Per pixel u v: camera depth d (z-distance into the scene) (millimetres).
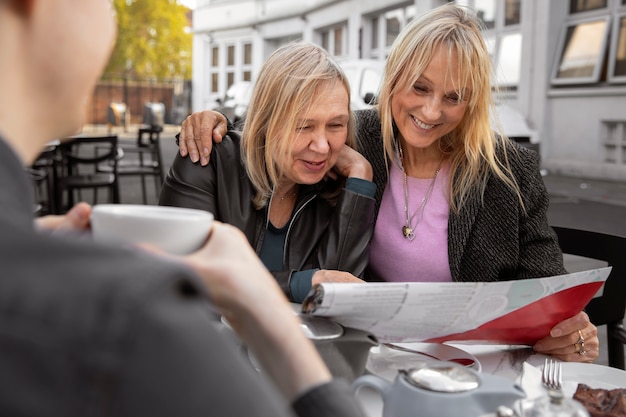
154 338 280
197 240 568
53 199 5730
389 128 1586
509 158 1582
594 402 897
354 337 842
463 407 706
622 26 10836
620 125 10961
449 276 1586
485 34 1515
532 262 1556
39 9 385
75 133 441
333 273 1272
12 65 379
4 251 293
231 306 502
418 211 1602
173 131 23906
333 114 1372
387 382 785
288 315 503
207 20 24328
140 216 562
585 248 1781
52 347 267
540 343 1180
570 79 11609
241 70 22938
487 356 1168
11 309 271
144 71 30203
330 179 1540
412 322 939
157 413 279
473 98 1471
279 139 1377
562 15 11906
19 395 263
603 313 1691
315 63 1375
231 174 1507
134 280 288
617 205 8156
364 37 15094
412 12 13039
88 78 422
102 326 273
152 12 29750
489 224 1556
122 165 7113
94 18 417
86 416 269
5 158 337
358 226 1433
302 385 479
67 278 284
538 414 650
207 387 292
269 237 1515
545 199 1596
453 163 1585
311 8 17984
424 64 1430
